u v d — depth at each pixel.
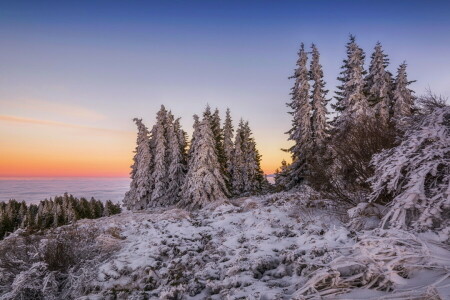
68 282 6.65
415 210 5.82
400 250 4.25
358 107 18.77
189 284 5.31
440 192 5.52
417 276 3.89
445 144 6.00
